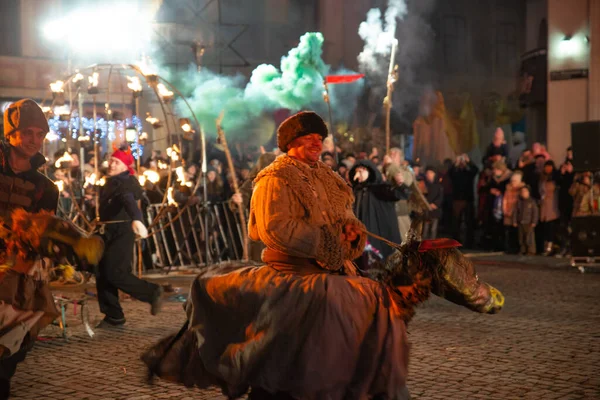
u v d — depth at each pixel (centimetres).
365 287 373
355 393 361
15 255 415
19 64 2159
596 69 1827
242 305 375
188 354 388
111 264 753
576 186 1370
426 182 1584
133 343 690
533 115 2377
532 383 550
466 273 380
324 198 395
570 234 1414
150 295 758
